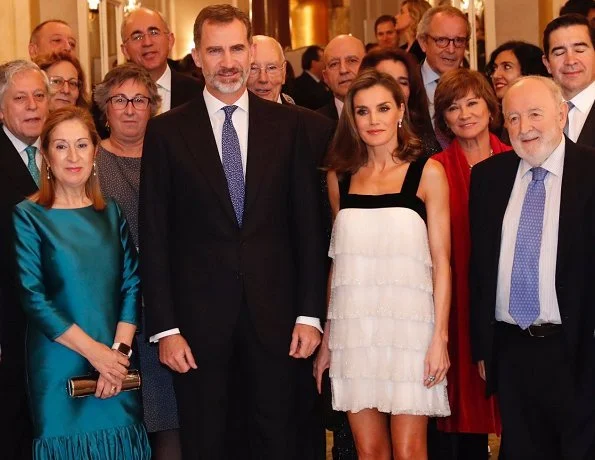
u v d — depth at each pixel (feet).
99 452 13.03
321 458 14.56
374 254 13.12
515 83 12.97
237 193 13.34
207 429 13.20
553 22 15.85
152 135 13.44
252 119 13.53
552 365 12.64
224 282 13.15
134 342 13.83
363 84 13.37
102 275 13.21
